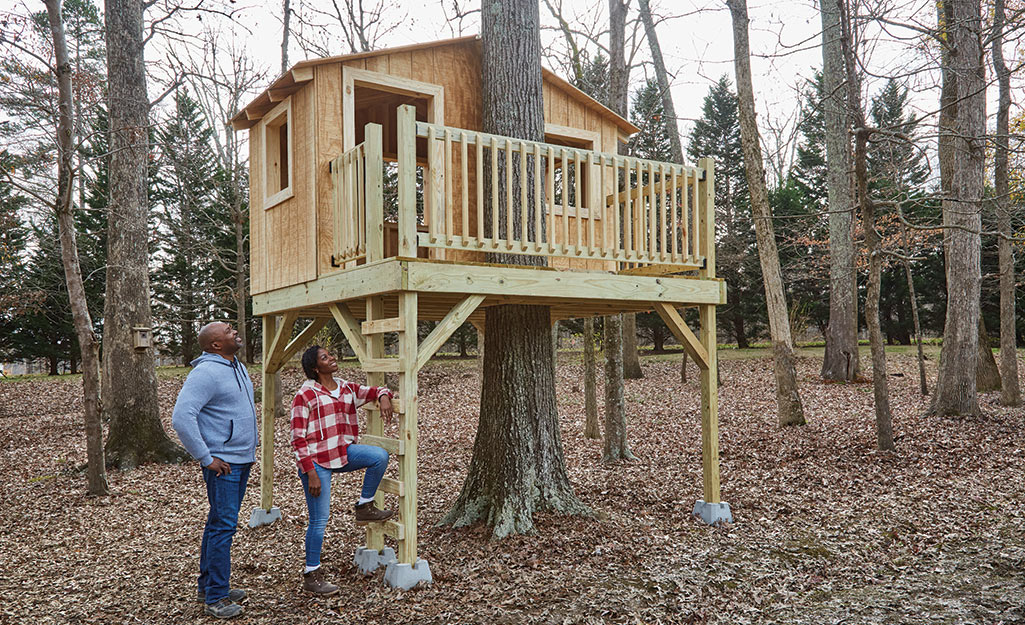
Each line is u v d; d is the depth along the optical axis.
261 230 7.25
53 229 18.72
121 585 4.80
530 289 5.15
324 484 4.50
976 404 10.20
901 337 27.58
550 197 5.39
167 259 21.94
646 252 5.93
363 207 5.18
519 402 6.09
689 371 19.11
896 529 5.55
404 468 4.57
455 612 4.09
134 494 7.98
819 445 9.24
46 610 4.36
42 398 16.89
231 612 4.12
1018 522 5.55
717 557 5.04
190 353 23.34
